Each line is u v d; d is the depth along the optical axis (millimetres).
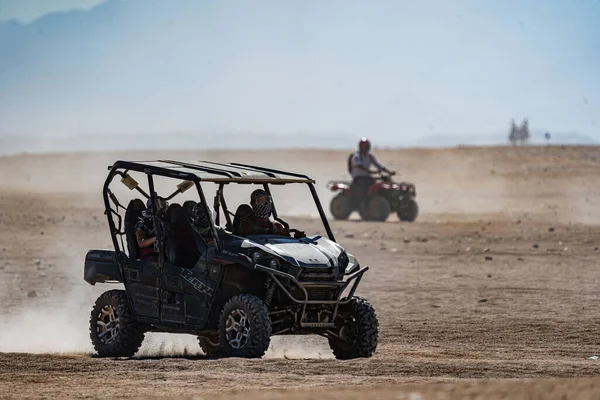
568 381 28469
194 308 37562
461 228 107875
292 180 39625
